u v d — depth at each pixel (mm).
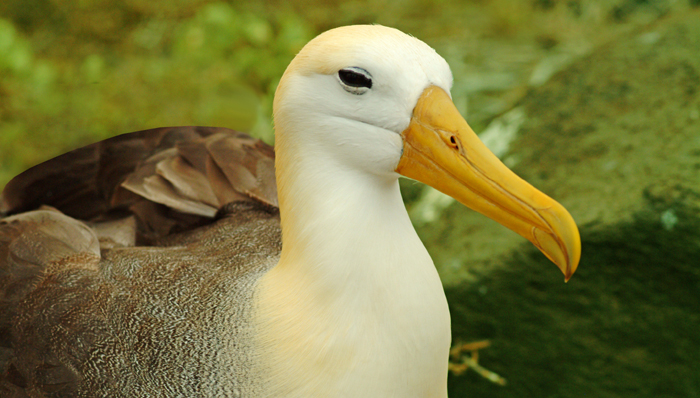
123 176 7434
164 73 14375
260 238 6605
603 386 8375
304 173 4965
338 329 4891
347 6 16891
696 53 9570
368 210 4914
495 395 8797
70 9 16281
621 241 7949
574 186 8719
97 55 15555
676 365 8109
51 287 6168
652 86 9477
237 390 5230
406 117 4840
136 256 6402
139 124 13773
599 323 8211
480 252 8602
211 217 7195
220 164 7422
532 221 4766
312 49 4914
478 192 4844
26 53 14031
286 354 5070
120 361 5570
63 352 5742
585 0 15625
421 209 10008
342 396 4949
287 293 5125
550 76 10812
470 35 15602
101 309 5891
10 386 5867
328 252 4879
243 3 16688
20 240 6590
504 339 8570
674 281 7883
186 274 6031
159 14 16328
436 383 5203
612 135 9102
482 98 12969
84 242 6613
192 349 5438
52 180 7516
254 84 14227
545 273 8242
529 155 9594
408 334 4926
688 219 7762
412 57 4816
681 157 8266
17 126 13461
